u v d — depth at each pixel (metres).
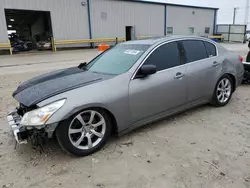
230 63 4.54
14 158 2.95
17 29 38.78
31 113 2.68
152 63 3.48
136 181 2.45
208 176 2.49
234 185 2.35
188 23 31.70
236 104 4.76
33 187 2.41
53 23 21.42
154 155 2.93
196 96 4.05
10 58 15.60
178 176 2.51
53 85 3.08
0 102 5.25
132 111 3.25
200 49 4.17
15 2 19.20
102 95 2.94
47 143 3.28
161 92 3.51
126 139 3.36
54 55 16.98
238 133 3.47
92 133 2.99
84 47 23.89
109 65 3.67
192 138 3.34
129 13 26.14
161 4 28.38
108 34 25.12
